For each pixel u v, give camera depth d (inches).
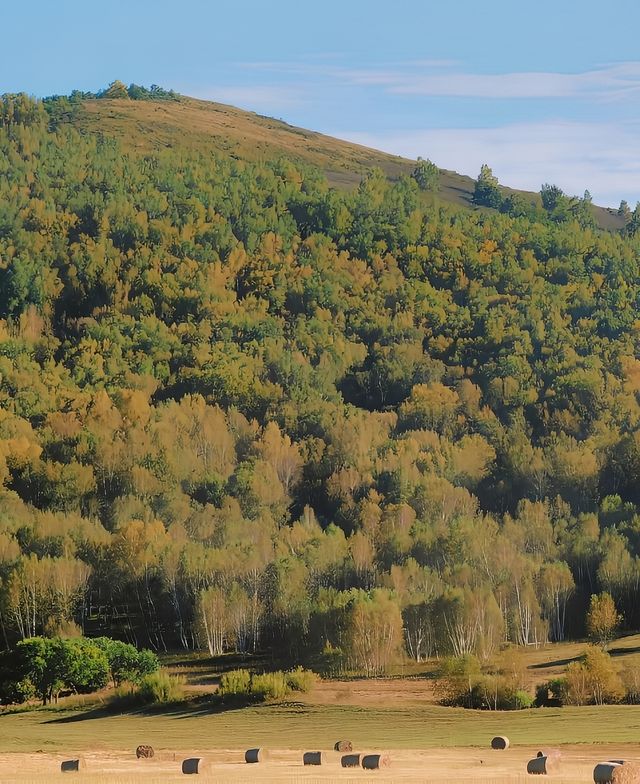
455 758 3718.0
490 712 5059.1
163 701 5753.0
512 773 3284.9
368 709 5255.9
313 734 4697.3
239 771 3481.8
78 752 4244.6
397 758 3737.7
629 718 4643.2
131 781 3176.7
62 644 6294.3
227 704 5600.4
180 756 4023.1
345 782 3065.9
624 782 2938.0
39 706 6107.3
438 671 6299.2
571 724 4584.2
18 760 3998.5
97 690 6397.6
